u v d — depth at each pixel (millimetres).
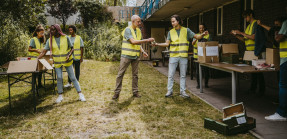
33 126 3658
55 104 4832
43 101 5105
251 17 5156
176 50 5035
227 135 3164
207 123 3422
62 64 4797
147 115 4023
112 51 14852
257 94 5375
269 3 6195
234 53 5164
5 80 7906
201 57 5309
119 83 5105
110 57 14227
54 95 5609
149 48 15242
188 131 3334
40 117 4062
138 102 4809
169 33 5117
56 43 4738
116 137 3154
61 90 5000
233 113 3527
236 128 3193
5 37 10000
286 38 3379
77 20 22172
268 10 6254
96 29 16766
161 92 5676
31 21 11242
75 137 3238
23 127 3602
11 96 5652
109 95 5500
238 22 7766
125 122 3750
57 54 4758
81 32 16859
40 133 3391
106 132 3395
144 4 15969
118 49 15078
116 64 12359
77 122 3801
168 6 9227
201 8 9938
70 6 20188
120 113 4199
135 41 4789
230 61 4910
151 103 4746
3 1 8719
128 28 4902
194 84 6734
